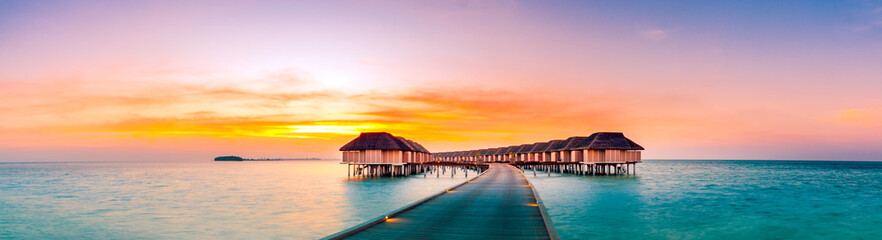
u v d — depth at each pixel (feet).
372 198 120.78
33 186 181.88
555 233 45.39
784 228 75.77
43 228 75.46
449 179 212.84
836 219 85.35
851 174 318.04
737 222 81.25
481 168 301.02
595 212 93.30
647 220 83.20
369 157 211.82
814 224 79.56
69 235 69.51
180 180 224.74
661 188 157.99
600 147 223.30
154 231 71.61
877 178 251.39
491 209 64.90
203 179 234.58
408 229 49.32
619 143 225.35
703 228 75.05
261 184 183.62
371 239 44.19
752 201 115.55
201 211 93.81
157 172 366.02
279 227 74.49
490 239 44.39
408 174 243.40
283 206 102.22
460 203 72.08
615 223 79.82
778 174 314.35
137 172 370.53
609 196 126.72
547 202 111.34
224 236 67.31
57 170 455.63
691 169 455.22
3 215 90.48
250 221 80.59
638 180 206.49
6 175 310.45
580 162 237.04
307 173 320.91
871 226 78.07
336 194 133.18
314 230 71.82
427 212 61.93
